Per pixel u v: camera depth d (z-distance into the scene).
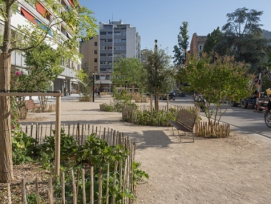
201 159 6.71
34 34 4.94
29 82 12.79
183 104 31.12
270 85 27.70
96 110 20.27
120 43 102.94
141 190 4.62
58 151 4.49
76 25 4.60
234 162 6.50
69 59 5.30
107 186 3.44
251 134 10.62
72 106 24.19
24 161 5.15
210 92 9.68
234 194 4.57
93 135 5.90
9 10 4.31
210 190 4.72
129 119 13.46
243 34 43.78
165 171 5.71
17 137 5.60
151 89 14.12
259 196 4.51
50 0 4.57
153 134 9.95
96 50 103.25
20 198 3.62
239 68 9.89
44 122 12.73
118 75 50.88
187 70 10.09
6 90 4.12
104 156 4.92
